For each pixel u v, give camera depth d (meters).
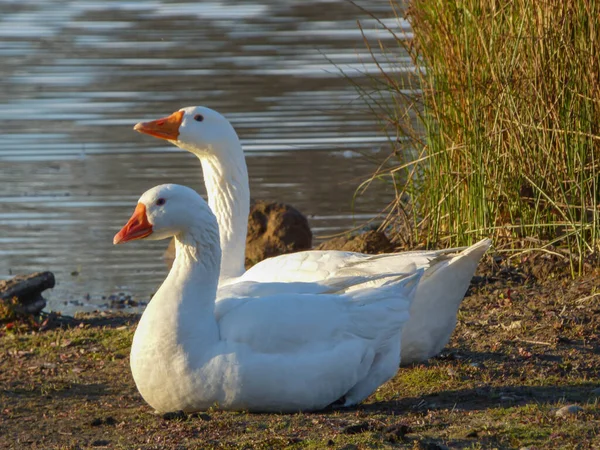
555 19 12.54
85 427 7.89
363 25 29.42
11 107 22.86
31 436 7.69
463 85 13.05
